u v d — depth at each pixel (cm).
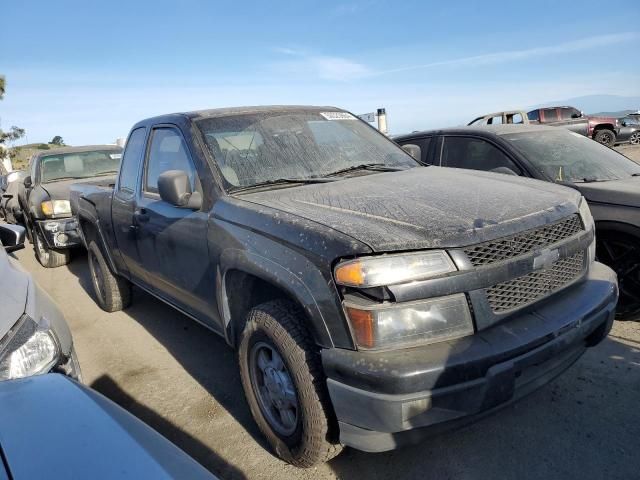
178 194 299
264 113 366
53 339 247
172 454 133
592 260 274
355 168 348
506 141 482
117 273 488
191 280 324
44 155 841
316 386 226
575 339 225
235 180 305
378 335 200
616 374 321
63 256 774
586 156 463
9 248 343
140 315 512
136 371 388
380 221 227
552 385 314
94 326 494
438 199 256
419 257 203
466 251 210
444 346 203
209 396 341
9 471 119
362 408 202
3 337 226
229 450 280
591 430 268
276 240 239
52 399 153
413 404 193
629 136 1911
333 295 209
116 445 129
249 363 270
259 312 251
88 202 507
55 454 125
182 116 352
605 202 387
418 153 410
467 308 209
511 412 291
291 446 250
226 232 274
